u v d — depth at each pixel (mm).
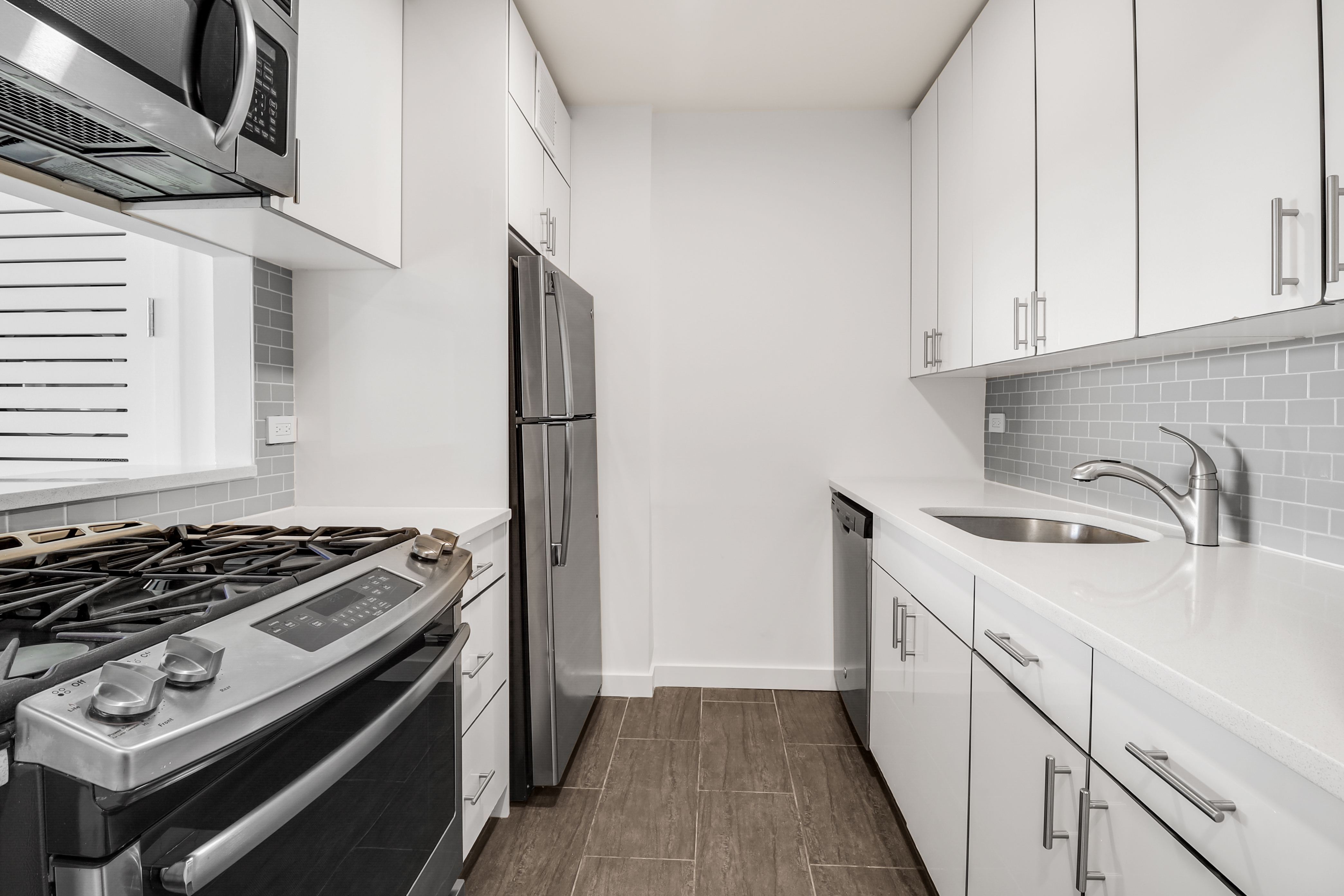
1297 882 603
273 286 1903
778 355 2996
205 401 1813
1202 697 703
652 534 3033
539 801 2117
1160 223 1241
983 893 1334
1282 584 1127
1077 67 1529
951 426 2955
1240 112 1037
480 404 2006
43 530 1246
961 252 2289
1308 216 914
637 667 2924
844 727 2629
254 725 690
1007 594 1206
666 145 2994
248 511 1817
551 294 2076
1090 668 947
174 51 1028
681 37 2379
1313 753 568
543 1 2168
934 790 1635
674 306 3020
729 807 2084
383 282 2002
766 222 2984
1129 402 1885
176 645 675
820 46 2438
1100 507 2016
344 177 1649
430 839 1267
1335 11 867
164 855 628
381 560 1154
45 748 562
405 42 2002
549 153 2484
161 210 1352
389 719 1010
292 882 829
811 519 3008
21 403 1801
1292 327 1141
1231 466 1503
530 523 2053
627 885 1733
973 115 2182
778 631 3033
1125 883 863
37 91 851
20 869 571
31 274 1782
